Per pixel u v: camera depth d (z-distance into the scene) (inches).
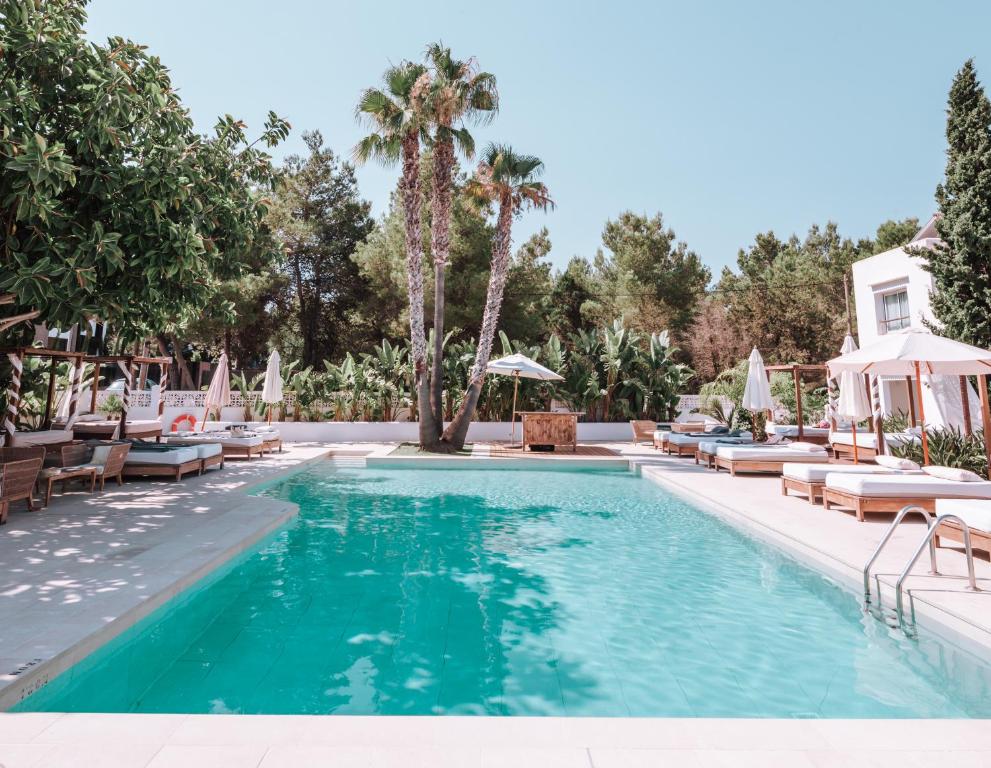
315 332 1204.5
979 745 91.0
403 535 268.2
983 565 192.4
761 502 319.6
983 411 309.0
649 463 516.1
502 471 506.6
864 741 92.0
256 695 120.7
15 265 274.4
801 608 176.6
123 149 295.9
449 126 572.1
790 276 1250.6
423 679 129.3
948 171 407.2
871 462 470.0
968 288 391.2
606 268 1397.6
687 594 190.1
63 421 491.2
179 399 772.0
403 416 817.5
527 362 639.1
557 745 89.2
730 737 92.6
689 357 1239.5
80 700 117.7
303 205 1143.6
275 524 262.5
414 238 587.8
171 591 164.7
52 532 228.4
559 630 159.3
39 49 263.6
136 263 284.7
